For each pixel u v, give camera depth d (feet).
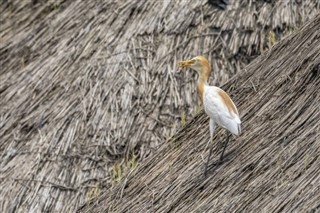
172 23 49.11
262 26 47.70
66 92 47.91
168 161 39.93
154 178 39.14
